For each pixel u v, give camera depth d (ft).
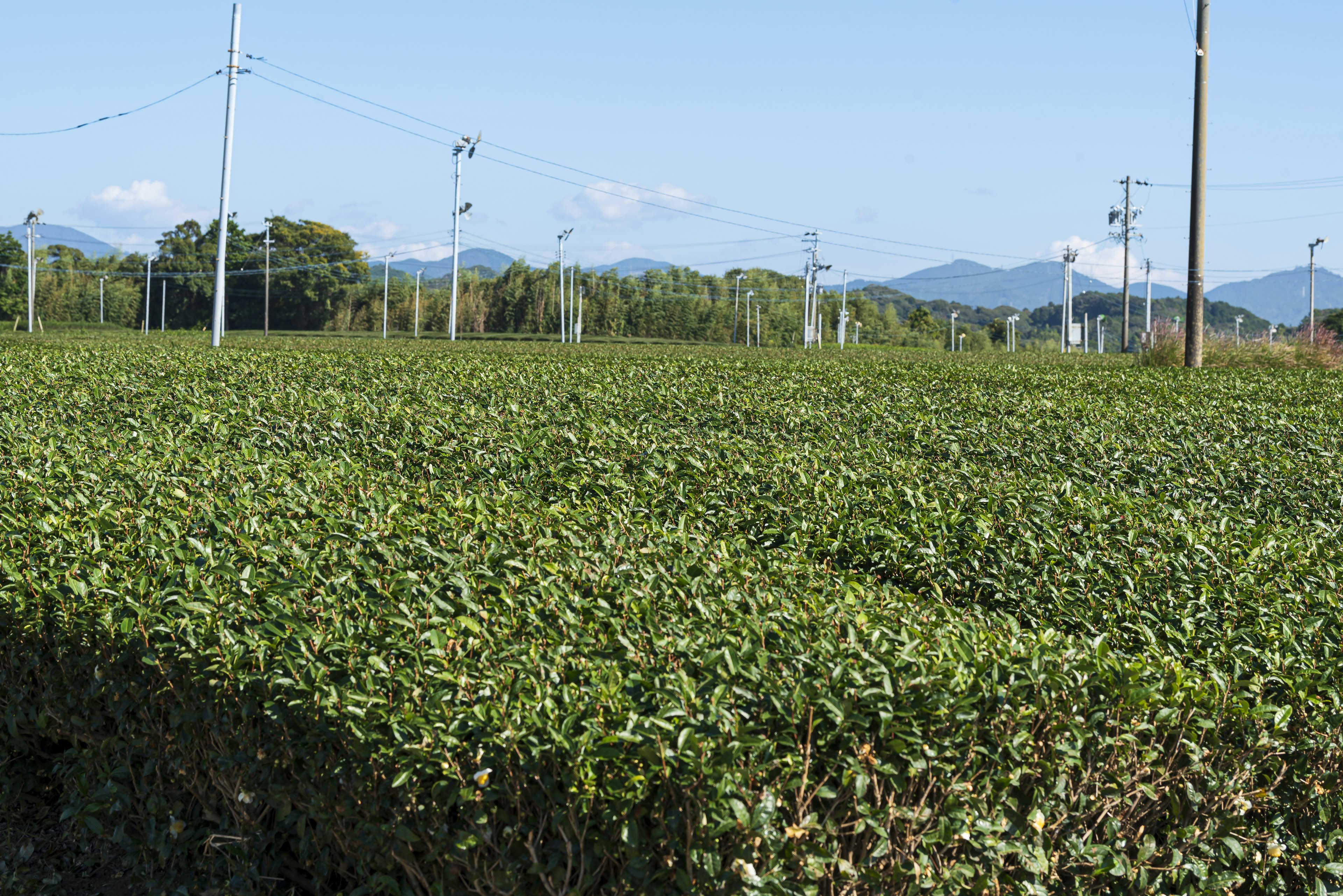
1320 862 13.48
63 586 15.07
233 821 14.61
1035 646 13.84
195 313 410.31
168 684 14.03
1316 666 14.69
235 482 23.66
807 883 11.22
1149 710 12.82
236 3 109.29
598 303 417.08
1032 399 50.62
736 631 14.11
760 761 11.23
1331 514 26.78
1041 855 12.14
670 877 11.12
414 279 428.97
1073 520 22.59
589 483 26.37
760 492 25.30
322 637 13.46
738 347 204.23
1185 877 13.17
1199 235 87.76
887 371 69.97
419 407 41.04
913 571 20.51
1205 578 18.35
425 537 18.75
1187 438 37.22
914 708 11.73
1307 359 100.12
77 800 15.60
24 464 25.12
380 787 12.01
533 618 14.42
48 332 266.16
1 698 16.70
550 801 11.16
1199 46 86.63
